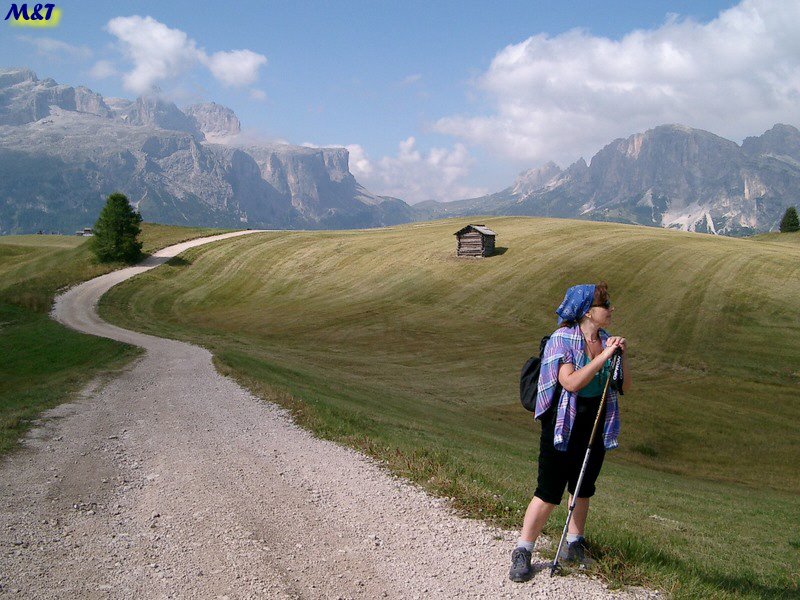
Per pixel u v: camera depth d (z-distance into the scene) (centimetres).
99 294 8225
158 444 1266
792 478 2956
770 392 4134
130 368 2962
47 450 1216
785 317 5291
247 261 9450
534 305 6406
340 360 4891
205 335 5869
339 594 539
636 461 3047
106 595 539
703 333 5144
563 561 590
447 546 650
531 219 11188
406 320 6347
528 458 1986
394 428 1941
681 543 856
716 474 2964
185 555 634
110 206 9662
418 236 9969
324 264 8950
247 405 1802
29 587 555
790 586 657
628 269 6831
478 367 4731
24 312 7169
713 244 7619
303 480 935
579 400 548
